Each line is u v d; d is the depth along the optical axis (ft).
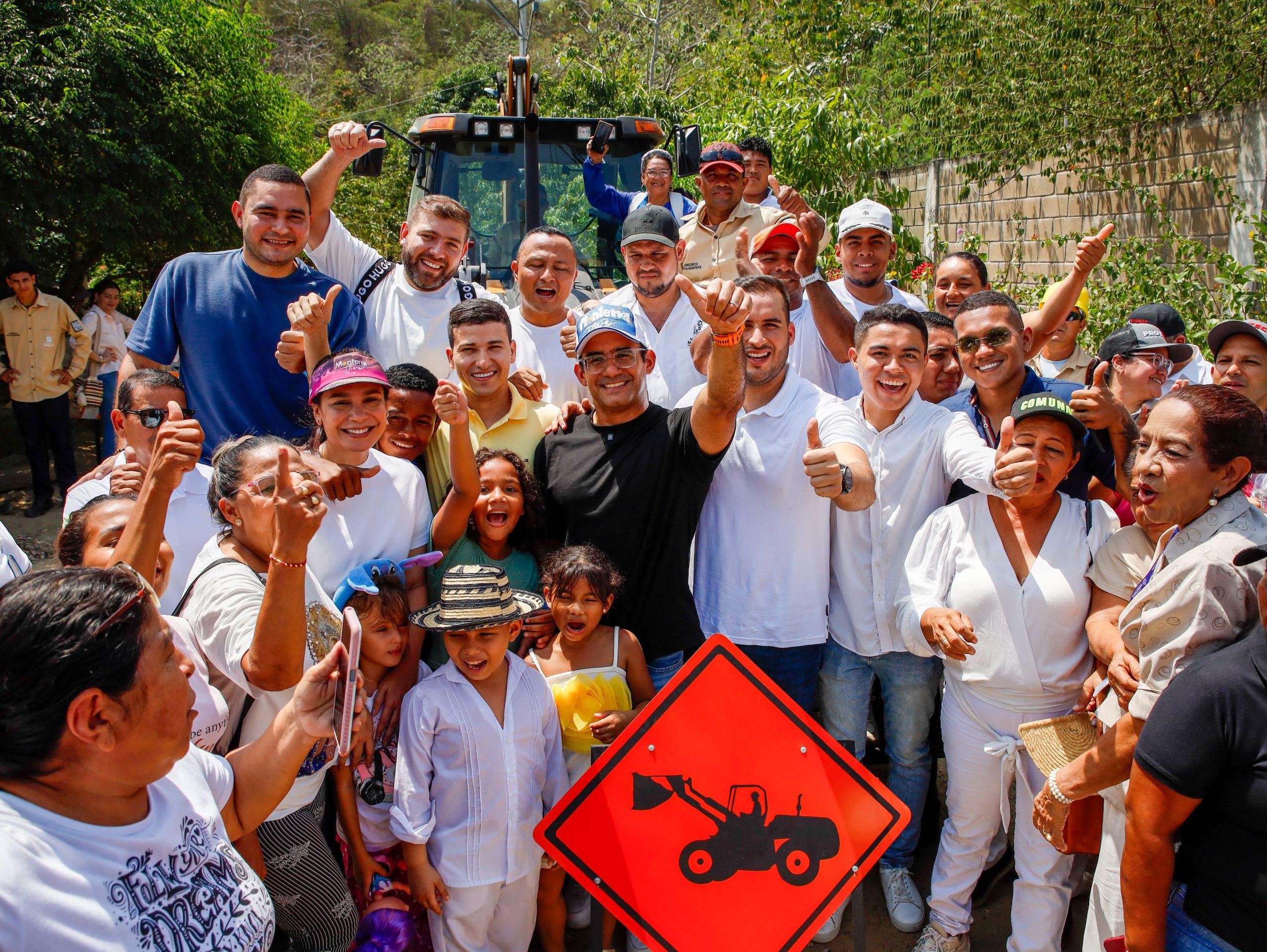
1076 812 8.61
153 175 35.81
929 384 12.91
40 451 27.68
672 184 22.08
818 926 8.21
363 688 9.77
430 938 9.84
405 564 9.87
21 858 4.54
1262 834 6.20
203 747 7.79
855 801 8.34
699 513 10.50
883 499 10.87
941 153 39.78
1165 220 28.99
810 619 10.83
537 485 10.91
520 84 21.93
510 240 21.71
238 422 12.30
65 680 4.59
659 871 8.14
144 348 12.24
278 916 8.89
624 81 48.78
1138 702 7.44
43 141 32.35
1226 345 12.10
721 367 8.93
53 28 33.35
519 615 9.15
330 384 9.61
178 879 5.20
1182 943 6.72
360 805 9.92
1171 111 32.71
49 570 4.95
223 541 8.62
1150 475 7.97
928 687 10.97
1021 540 9.93
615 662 10.34
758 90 38.78
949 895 10.18
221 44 41.75
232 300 12.07
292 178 11.89
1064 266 32.96
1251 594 6.85
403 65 137.39
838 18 44.70
